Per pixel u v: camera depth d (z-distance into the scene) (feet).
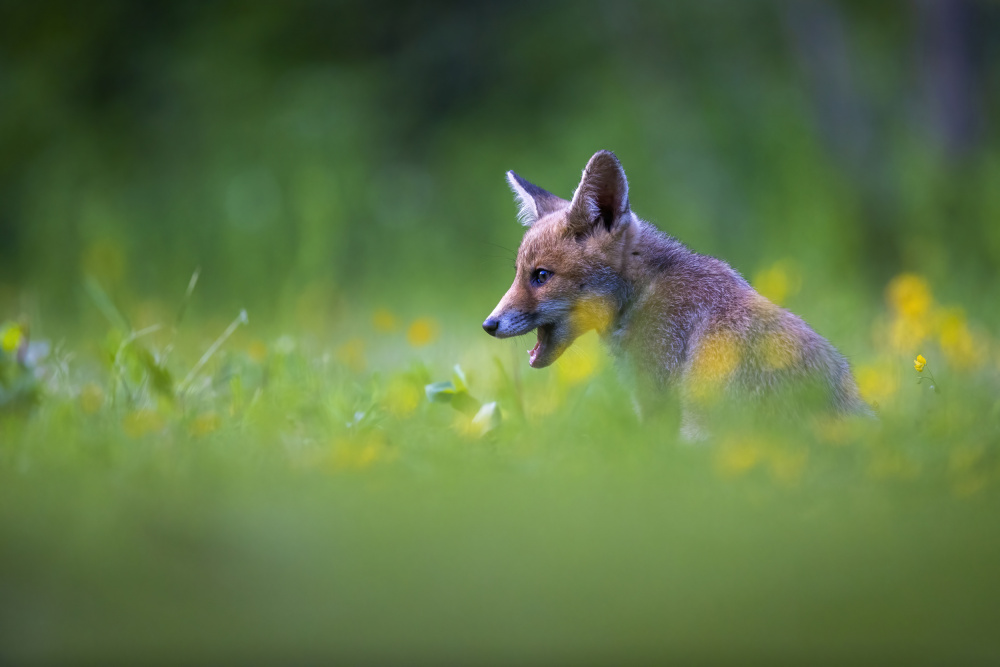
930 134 95.30
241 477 20.67
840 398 29.30
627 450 23.73
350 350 42.34
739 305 30.22
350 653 12.71
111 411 28.78
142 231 93.97
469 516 16.58
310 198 85.81
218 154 101.71
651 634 12.82
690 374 29.94
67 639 13.05
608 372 34.17
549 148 105.09
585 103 108.78
